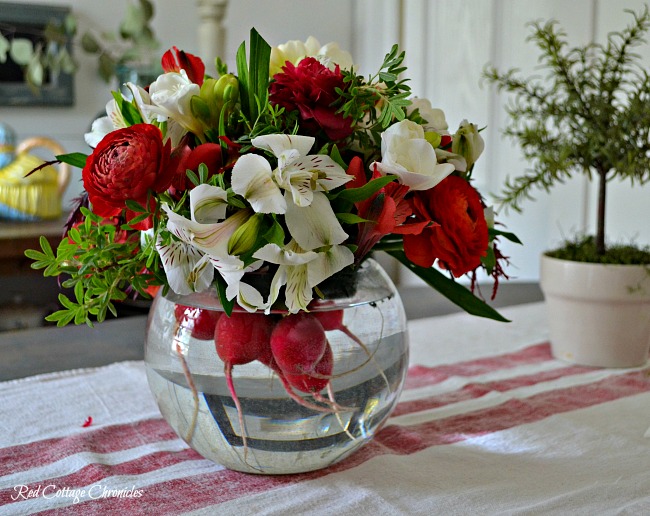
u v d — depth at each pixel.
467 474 0.60
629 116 0.83
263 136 0.46
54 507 0.54
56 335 1.02
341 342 0.53
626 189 1.89
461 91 2.22
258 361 0.52
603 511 0.53
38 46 2.29
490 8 2.13
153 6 2.34
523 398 0.78
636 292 0.85
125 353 0.94
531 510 0.53
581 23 1.93
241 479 0.59
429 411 0.75
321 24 2.60
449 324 1.09
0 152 2.07
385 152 0.51
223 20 2.24
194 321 0.53
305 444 0.55
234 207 0.49
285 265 0.48
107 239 0.54
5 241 1.86
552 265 0.89
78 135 2.41
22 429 0.69
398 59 0.53
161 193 0.50
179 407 0.56
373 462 0.62
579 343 0.89
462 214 0.51
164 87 0.53
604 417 0.73
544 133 0.90
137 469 0.61
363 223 0.51
